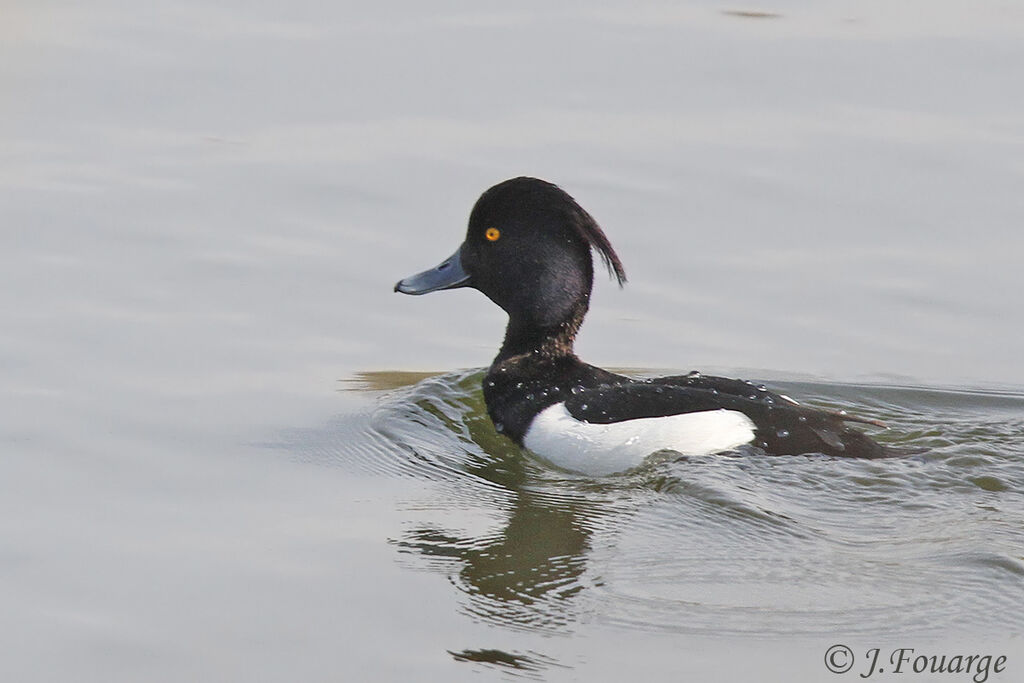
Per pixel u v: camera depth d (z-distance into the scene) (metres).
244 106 17.38
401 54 18.52
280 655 8.25
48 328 12.96
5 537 9.59
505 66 18.19
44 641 8.39
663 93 17.55
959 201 15.21
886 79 17.75
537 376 11.85
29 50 18.64
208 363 12.63
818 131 16.62
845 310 13.70
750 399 11.02
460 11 19.83
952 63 18.09
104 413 11.63
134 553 9.42
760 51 18.48
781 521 9.71
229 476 10.76
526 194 11.93
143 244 14.54
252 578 9.12
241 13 19.88
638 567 9.23
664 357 13.15
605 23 19.39
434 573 9.21
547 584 9.05
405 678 8.02
